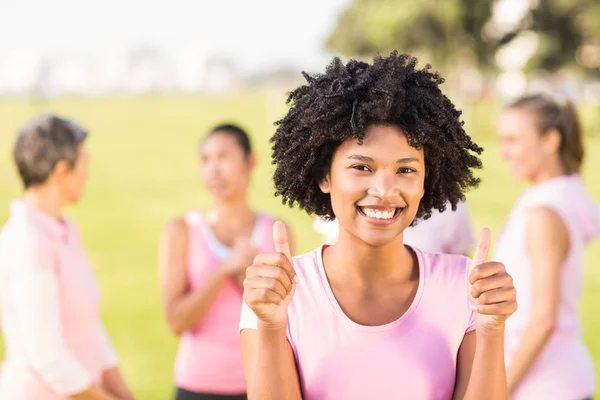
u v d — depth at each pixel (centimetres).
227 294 323
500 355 167
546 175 302
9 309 265
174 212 1292
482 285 162
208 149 340
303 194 192
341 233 180
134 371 531
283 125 185
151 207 1346
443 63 3138
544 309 270
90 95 10694
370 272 178
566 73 3603
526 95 312
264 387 164
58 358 254
